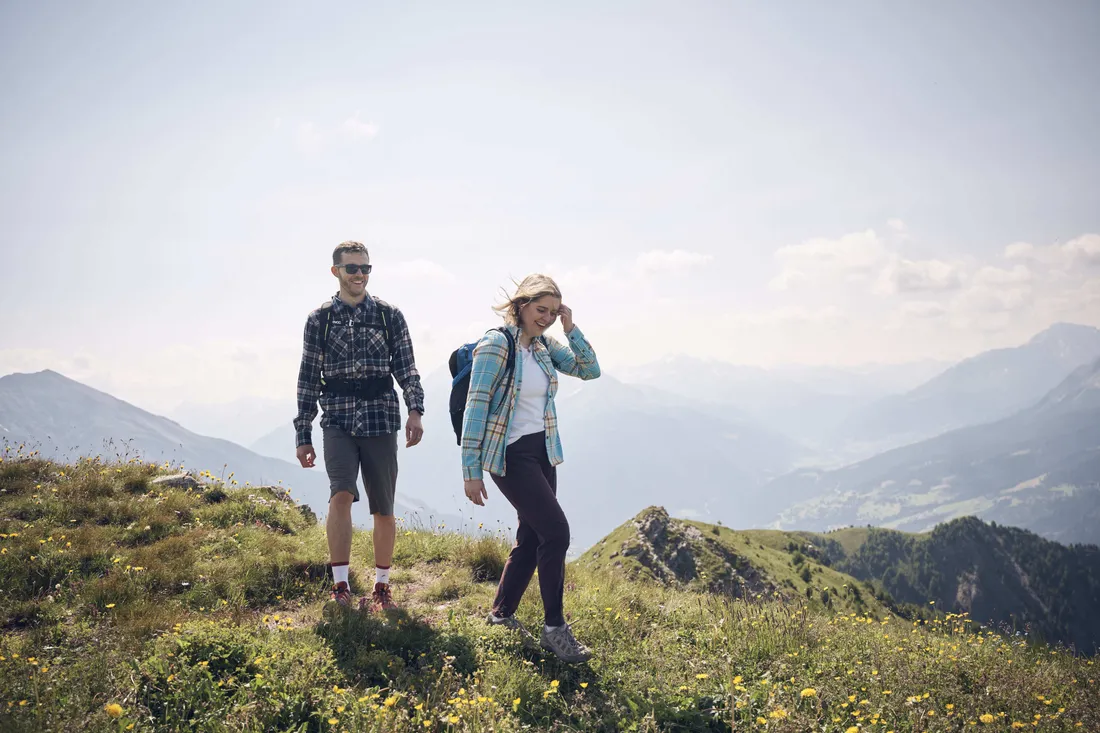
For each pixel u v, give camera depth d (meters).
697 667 5.42
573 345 6.05
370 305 6.78
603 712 4.72
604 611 6.61
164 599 6.55
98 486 9.61
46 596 6.40
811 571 65.12
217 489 10.39
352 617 5.83
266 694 4.43
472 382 5.50
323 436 6.66
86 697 4.19
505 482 5.59
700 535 53.72
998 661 6.07
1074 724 4.72
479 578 8.38
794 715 4.46
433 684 4.80
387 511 6.81
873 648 6.00
